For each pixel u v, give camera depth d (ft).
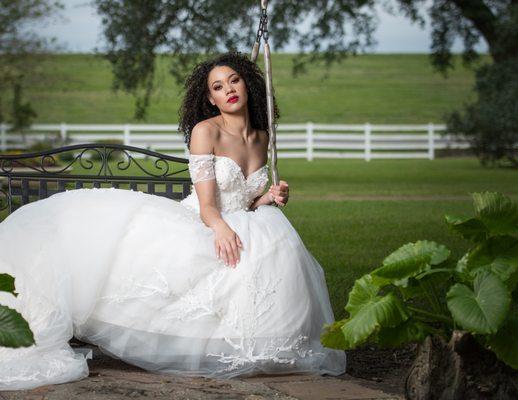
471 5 67.31
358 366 14.44
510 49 70.08
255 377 13.00
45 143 83.41
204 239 13.21
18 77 76.38
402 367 14.43
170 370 12.87
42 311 12.62
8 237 13.41
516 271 10.92
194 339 12.89
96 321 13.12
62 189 18.39
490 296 10.27
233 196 14.34
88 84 131.13
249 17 54.13
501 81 71.46
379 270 11.01
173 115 114.62
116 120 111.55
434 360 11.02
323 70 149.07
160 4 54.85
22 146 84.84
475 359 10.74
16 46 72.84
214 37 53.83
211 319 12.93
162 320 12.92
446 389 10.85
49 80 78.59
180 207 14.11
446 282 11.62
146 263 13.01
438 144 91.09
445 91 134.10
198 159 14.12
